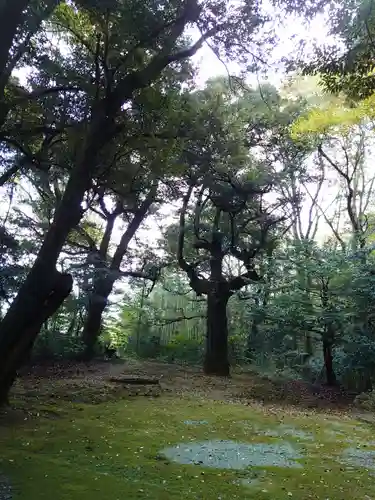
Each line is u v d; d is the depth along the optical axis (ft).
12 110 31.96
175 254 62.64
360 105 40.11
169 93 34.96
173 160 41.06
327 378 43.62
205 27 26.84
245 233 56.18
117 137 33.58
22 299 22.75
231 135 46.60
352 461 18.84
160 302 79.97
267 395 38.09
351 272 39.42
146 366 54.75
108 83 26.45
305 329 41.75
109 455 17.54
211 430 23.48
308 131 47.70
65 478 14.53
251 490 14.61
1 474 14.42
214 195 50.11
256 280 49.55
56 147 37.45
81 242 64.75
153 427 23.24
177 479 15.28
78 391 32.68
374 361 36.06
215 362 51.39
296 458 18.92
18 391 30.96
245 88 36.42
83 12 28.27
